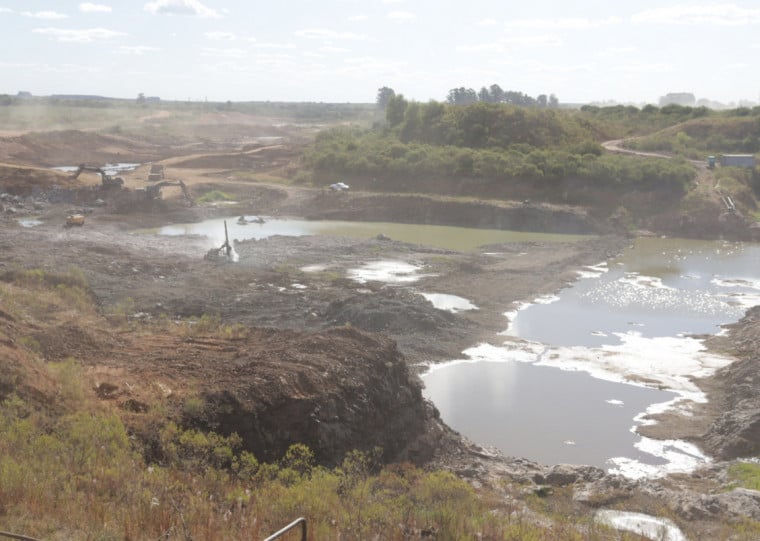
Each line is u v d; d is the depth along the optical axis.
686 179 99.56
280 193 110.25
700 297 60.56
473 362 43.94
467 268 68.12
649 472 30.39
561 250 78.62
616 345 47.84
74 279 46.22
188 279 59.06
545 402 37.84
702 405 37.75
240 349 30.86
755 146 124.81
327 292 56.66
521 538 17.98
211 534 14.25
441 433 31.00
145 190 98.31
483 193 106.81
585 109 181.88
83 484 16.59
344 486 21.28
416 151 116.38
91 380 25.02
